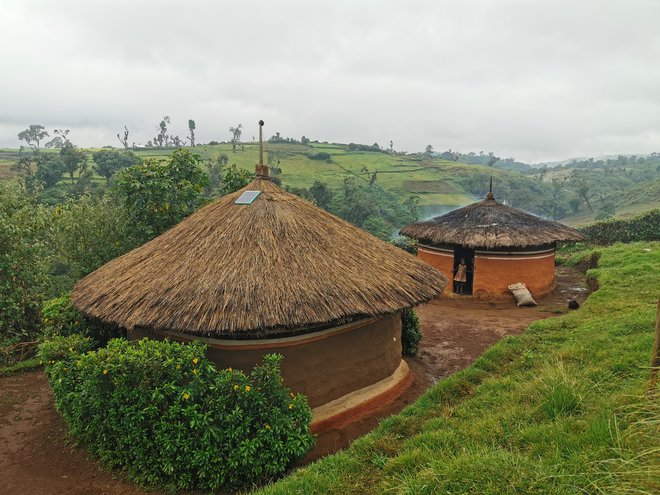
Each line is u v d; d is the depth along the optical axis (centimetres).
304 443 637
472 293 1780
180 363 638
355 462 581
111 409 646
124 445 660
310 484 545
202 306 682
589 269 2036
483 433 585
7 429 846
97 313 772
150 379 635
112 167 6278
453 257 1820
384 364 911
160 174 1424
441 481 468
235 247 802
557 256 2516
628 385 643
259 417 636
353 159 11931
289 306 691
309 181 9044
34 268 1502
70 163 6191
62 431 822
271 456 619
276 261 774
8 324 1428
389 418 718
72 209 1501
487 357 922
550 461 475
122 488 639
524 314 1541
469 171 11912
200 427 609
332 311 708
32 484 666
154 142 12638
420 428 654
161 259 855
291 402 665
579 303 1630
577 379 690
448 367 1077
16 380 1097
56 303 1011
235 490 621
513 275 1719
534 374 788
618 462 424
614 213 8919
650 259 1781
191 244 860
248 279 725
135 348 702
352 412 814
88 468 695
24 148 13225
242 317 661
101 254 1438
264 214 891
